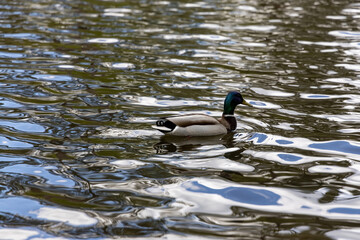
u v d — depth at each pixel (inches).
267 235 321.4
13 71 707.4
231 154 456.1
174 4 1299.2
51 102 587.8
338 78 717.3
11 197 367.9
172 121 482.9
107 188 386.0
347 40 948.6
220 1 1368.1
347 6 1312.7
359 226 335.9
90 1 1296.8
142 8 1226.6
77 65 750.5
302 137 502.6
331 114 573.6
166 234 321.1
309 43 924.6
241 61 801.6
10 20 1038.4
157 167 424.8
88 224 332.2
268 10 1243.2
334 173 421.4
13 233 319.6
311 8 1279.5
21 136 485.4
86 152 451.5
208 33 987.3
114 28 1003.3
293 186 395.2
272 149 470.3
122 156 444.8
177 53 839.1
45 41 884.6
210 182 399.2
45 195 372.5
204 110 574.9
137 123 527.2
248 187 391.9
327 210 358.3
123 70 734.5
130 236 317.7
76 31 967.0
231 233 323.3
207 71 742.5
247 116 563.5
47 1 1280.8
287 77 721.0
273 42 928.9
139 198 370.6
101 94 623.5
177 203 364.2
